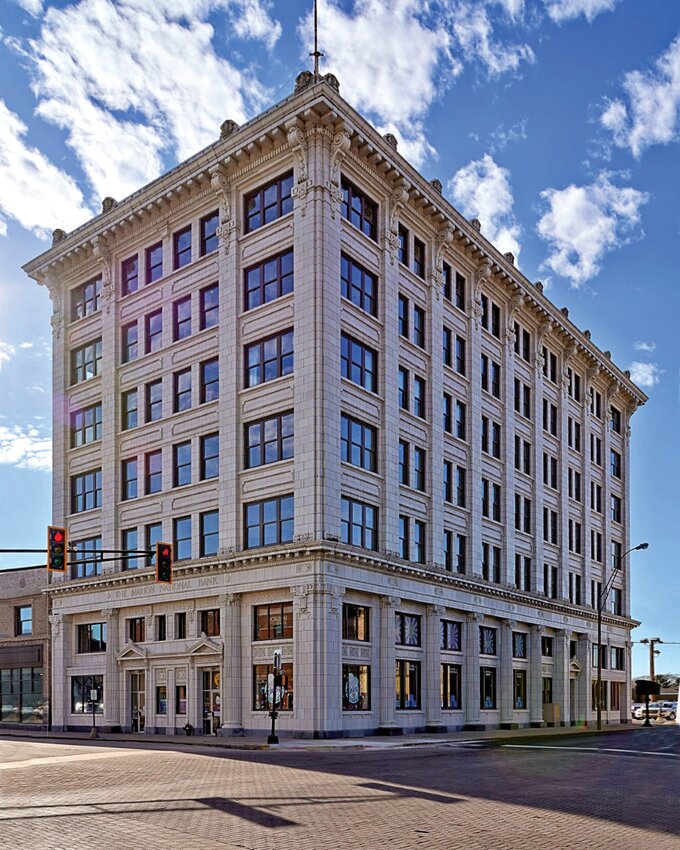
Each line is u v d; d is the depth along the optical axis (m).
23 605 52.34
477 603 47.22
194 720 39.19
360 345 40.12
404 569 40.31
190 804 15.10
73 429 50.22
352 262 40.16
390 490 40.38
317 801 15.55
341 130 38.66
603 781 19.62
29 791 17.16
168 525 42.88
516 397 55.81
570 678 60.53
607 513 68.88
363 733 37.00
